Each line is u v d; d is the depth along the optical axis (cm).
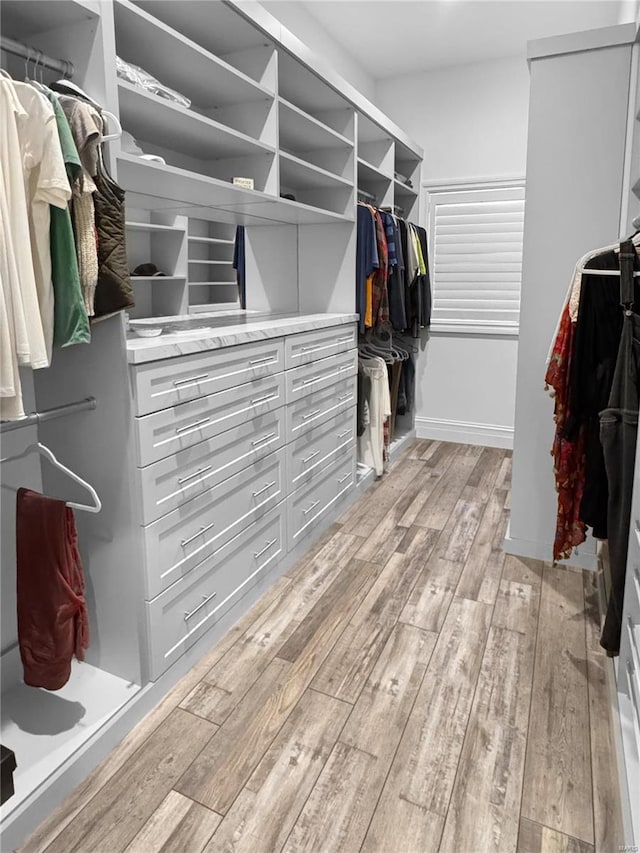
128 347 168
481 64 424
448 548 290
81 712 170
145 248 256
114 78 158
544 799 149
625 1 324
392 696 187
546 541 276
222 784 154
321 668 201
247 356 219
